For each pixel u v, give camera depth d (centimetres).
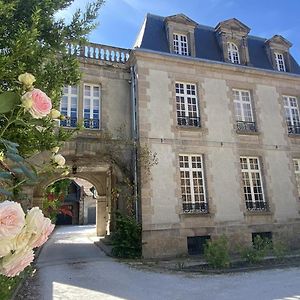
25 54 345
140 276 888
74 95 1322
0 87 325
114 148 1279
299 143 1573
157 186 1234
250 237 1327
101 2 476
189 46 1515
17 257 112
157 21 1560
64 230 2920
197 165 1352
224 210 1317
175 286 770
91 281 831
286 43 1759
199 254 1230
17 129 330
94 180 2009
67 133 434
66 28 446
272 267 993
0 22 373
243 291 705
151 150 1261
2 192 176
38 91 179
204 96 1423
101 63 1371
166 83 1364
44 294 708
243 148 1431
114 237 1266
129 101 1382
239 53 1628
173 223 1223
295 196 1473
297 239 1410
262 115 1522
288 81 1641
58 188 1789
